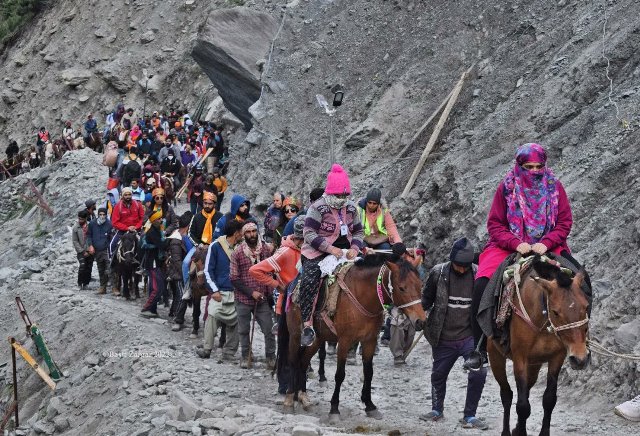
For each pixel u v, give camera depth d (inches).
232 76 1455.5
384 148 1137.4
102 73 2397.9
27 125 2513.5
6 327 1009.5
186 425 535.8
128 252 963.3
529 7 1091.9
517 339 446.3
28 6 2795.3
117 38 2486.5
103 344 816.9
